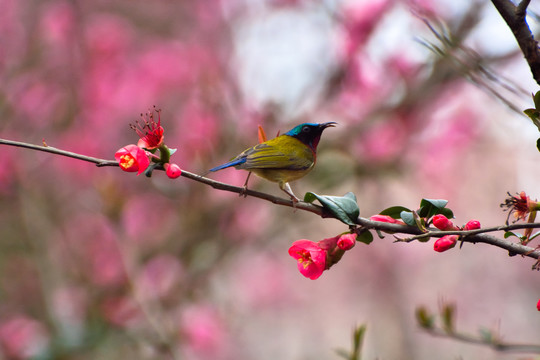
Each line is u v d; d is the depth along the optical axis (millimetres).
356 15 11836
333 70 12133
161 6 14836
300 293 18219
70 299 11281
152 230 12859
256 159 7078
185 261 12000
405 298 19000
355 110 11992
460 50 4738
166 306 11625
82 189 13086
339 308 19906
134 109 13414
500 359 15898
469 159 14836
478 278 20359
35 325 11492
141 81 13453
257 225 12328
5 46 13086
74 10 13594
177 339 10680
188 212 12148
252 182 12008
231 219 12102
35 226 11703
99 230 12250
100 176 12562
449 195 14672
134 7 14852
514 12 3594
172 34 14633
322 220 15531
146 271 11836
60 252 12180
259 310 16812
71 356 10766
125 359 11172
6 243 12242
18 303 12250
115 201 10867
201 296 12445
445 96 12109
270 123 11961
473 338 6074
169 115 13273
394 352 18172
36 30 13375
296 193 11758
